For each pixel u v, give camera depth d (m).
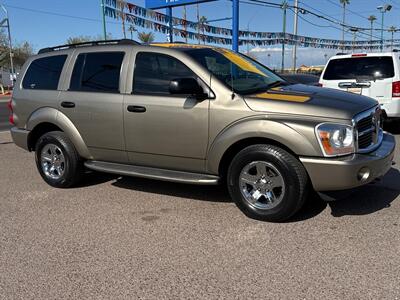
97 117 5.23
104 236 4.18
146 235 4.17
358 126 4.11
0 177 6.59
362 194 5.11
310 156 4.02
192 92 4.34
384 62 8.77
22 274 3.47
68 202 5.26
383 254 3.59
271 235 4.06
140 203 5.12
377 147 4.43
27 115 5.99
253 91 4.58
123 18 16.28
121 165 5.30
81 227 4.43
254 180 4.38
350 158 3.99
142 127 4.90
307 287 3.13
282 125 4.08
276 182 4.27
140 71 4.98
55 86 5.71
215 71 4.63
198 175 4.75
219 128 4.42
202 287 3.19
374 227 4.15
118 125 5.08
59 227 4.45
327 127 3.96
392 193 5.13
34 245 4.02
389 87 8.62
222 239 4.02
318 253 3.66
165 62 4.80
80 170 5.75
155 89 4.84
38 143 5.93
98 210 4.93
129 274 3.42
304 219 4.41
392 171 6.14
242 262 3.55
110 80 5.20
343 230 4.10
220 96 4.42
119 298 3.09
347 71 9.19
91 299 3.09
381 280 3.19
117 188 5.78
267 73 5.35
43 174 6.01
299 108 4.12
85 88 5.41
